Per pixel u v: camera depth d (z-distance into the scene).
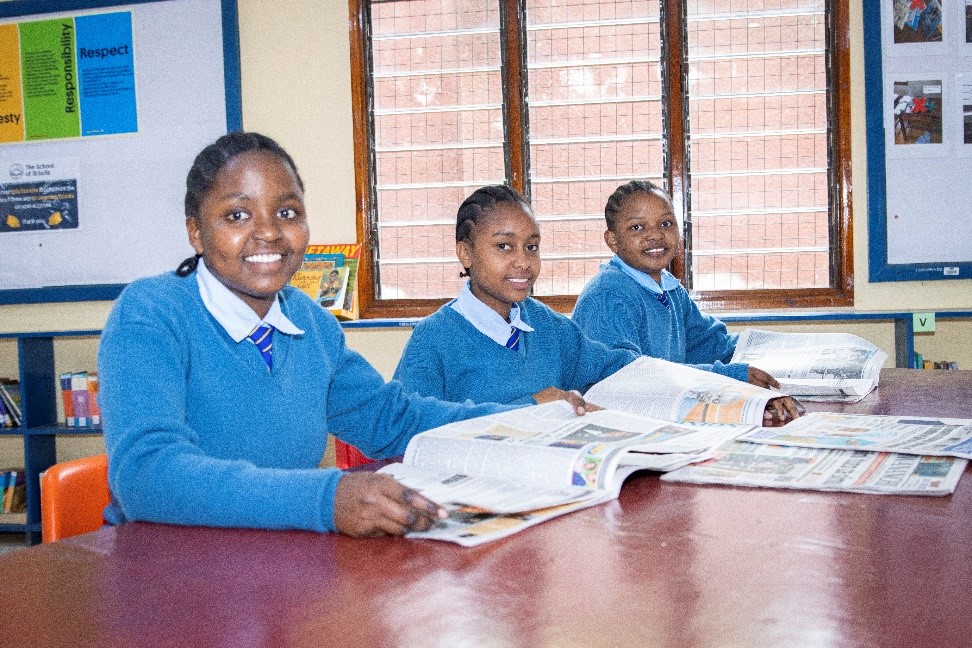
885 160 3.02
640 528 0.69
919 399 1.40
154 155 3.44
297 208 1.00
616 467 0.83
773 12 3.10
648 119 3.18
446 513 0.68
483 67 3.26
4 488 3.40
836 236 3.11
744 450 0.98
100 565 0.62
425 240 3.35
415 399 1.15
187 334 0.95
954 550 0.61
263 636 0.48
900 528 0.67
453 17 3.27
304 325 1.10
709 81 3.15
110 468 0.81
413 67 3.31
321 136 3.36
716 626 0.47
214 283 1.00
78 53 3.46
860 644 0.44
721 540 0.65
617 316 1.92
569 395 1.17
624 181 3.21
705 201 3.19
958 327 3.12
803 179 3.13
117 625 0.50
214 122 3.39
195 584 0.57
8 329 3.60
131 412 0.82
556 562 0.60
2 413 3.38
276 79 3.38
